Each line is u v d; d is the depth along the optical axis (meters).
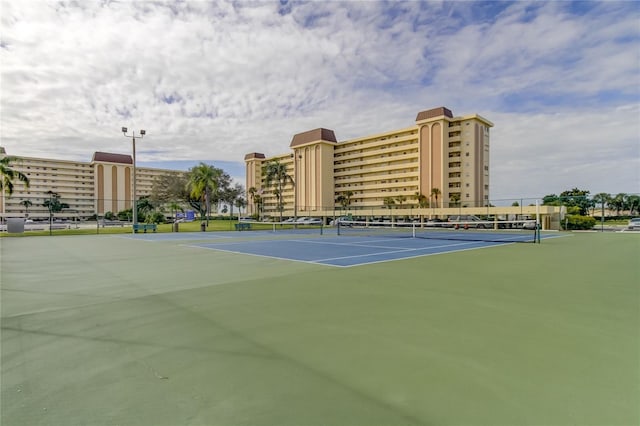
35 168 104.69
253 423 2.25
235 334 3.95
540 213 38.00
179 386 2.75
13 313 4.82
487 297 5.63
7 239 21.70
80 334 3.97
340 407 2.44
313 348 3.53
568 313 4.69
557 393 2.58
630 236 24.09
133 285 6.76
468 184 70.12
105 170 114.38
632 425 2.16
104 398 2.57
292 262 10.05
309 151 95.25
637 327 4.10
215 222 60.44
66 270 8.76
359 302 5.35
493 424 2.21
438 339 3.75
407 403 2.48
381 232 32.59
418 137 75.50
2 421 2.28
